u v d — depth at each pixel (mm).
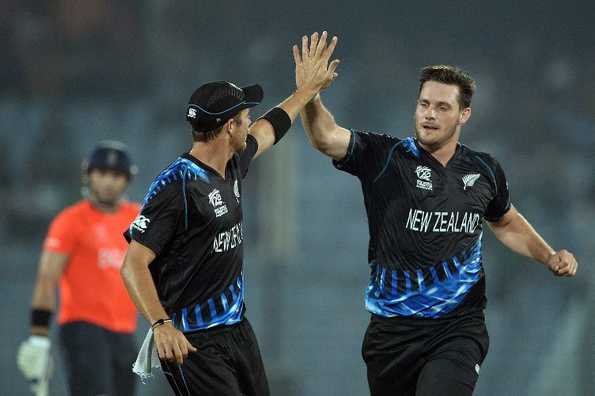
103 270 24094
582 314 46250
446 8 56938
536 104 53844
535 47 56156
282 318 47719
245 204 50562
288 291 48469
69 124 55125
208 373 15227
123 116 55969
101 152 24516
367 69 56156
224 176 15336
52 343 43000
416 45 57000
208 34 57000
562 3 56094
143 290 14180
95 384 23406
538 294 47062
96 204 24547
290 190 50750
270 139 16703
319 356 46438
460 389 16031
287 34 57094
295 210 52062
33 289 48031
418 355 16844
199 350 15195
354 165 17141
